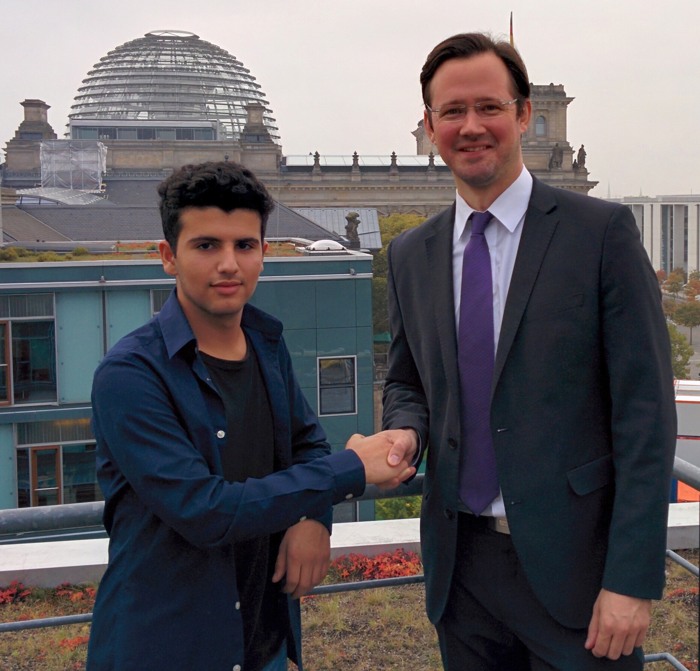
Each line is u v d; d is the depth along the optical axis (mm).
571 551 2604
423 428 2869
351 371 26062
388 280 3135
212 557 2379
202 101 147875
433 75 2742
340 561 6562
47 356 23109
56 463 23234
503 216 2711
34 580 6266
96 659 2408
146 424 2301
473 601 2904
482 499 2766
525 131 2795
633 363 2496
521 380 2617
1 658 4672
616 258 2535
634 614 2438
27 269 22531
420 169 121312
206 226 2371
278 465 2635
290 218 60312
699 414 13477
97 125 137125
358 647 4691
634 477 2473
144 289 23516
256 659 2676
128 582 2383
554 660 2705
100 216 63156
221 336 2502
